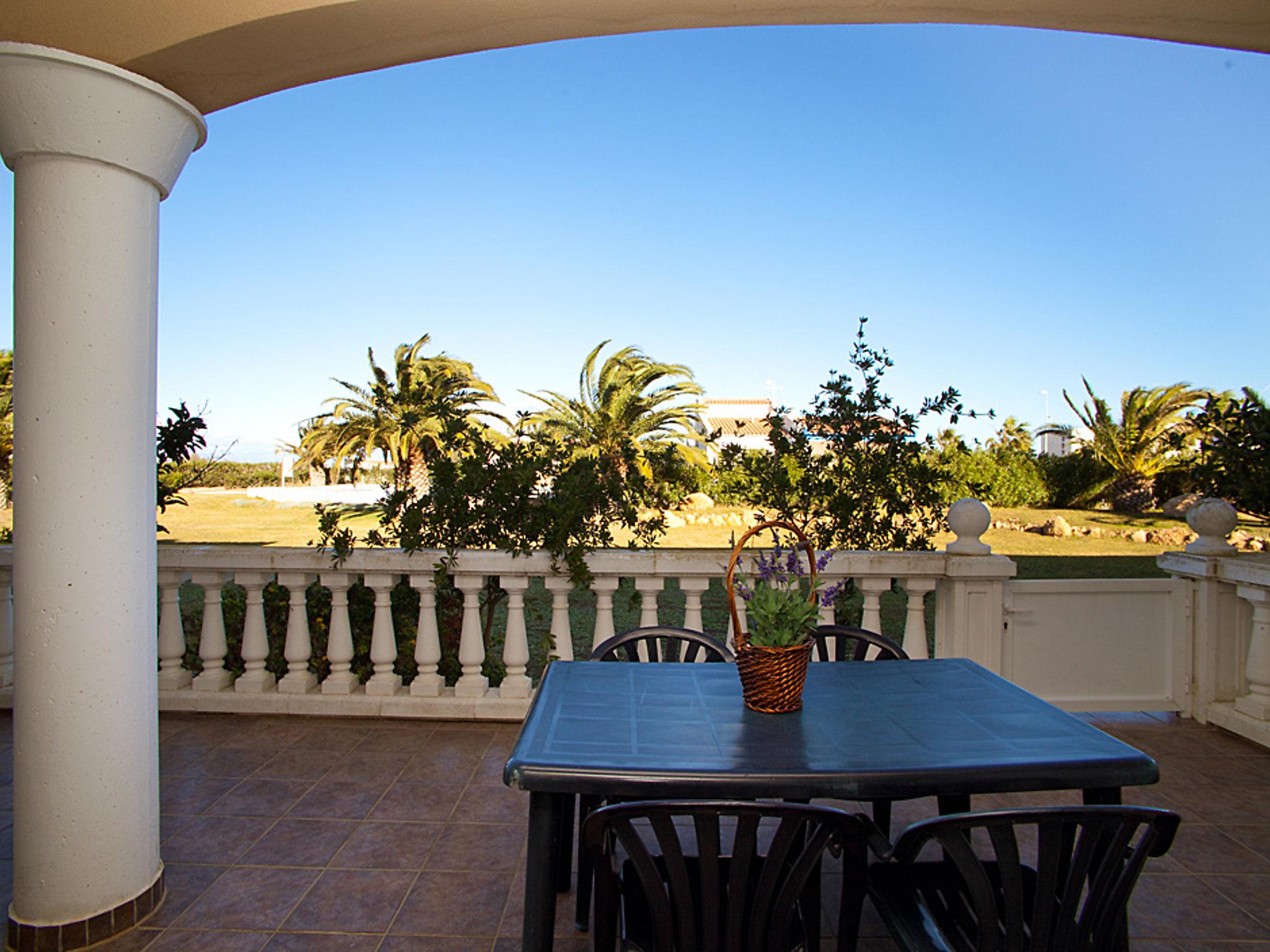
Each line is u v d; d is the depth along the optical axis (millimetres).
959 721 2367
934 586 4695
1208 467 5516
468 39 2814
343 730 4637
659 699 2574
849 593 4750
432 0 2506
